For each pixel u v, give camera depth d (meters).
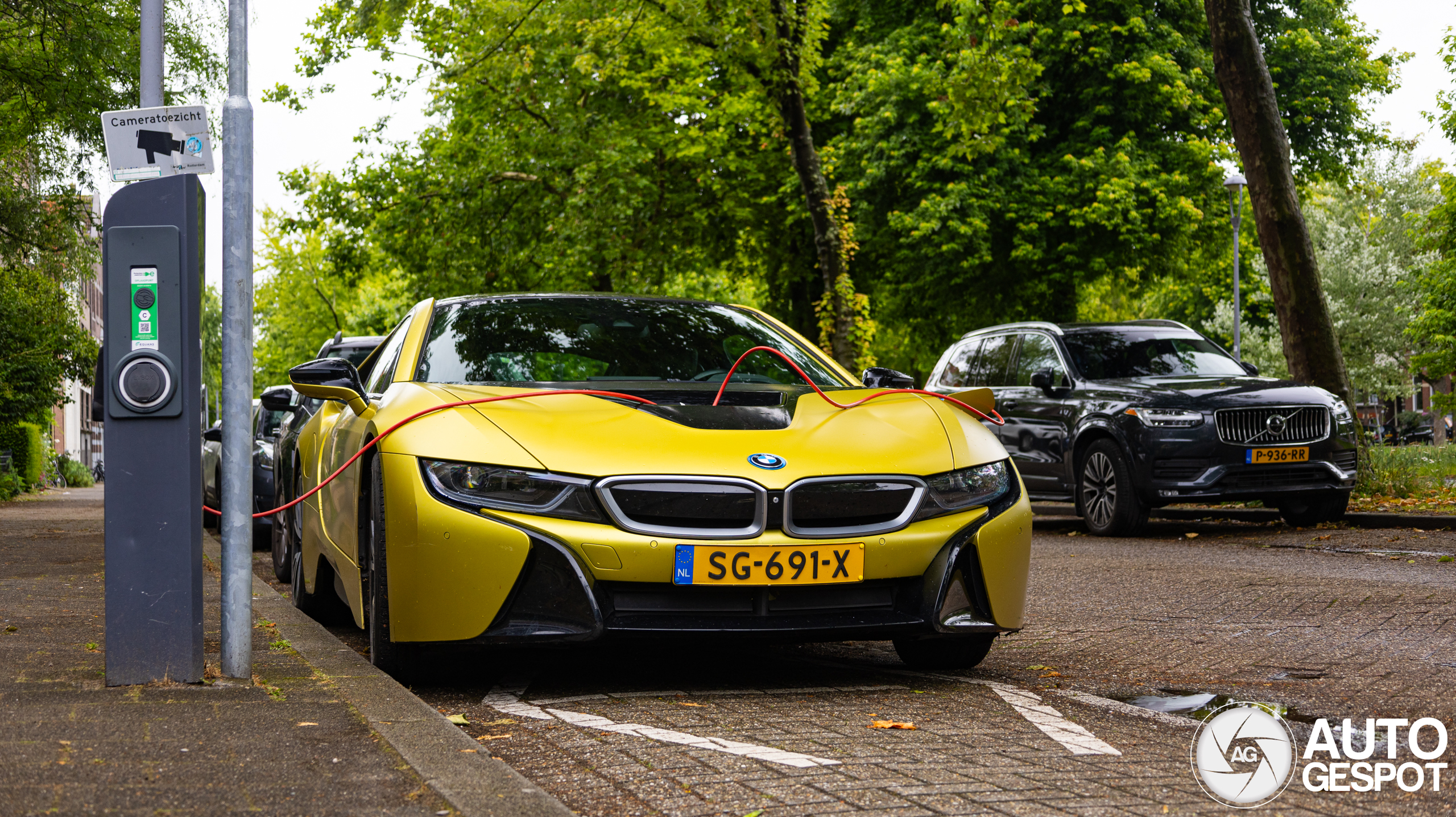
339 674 4.12
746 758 3.24
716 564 3.99
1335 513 11.60
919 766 3.14
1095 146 22.47
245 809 2.50
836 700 4.10
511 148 24.91
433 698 4.18
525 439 4.18
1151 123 22.92
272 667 4.24
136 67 17.84
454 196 25.69
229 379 3.96
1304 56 24.53
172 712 3.43
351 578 4.93
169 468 3.82
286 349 54.31
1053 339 12.91
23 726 3.23
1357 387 47.00
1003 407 13.06
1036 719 3.77
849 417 4.59
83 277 20.64
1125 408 11.42
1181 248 23.42
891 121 22.53
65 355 31.08
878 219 23.78
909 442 4.43
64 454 49.25
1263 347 44.53
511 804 2.56
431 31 24.59
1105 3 22.38
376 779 2.75
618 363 5.13
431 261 26.55
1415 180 45.34
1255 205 13.63
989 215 22.44
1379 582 7.36
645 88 24.28
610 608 4.01
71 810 2.47
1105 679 4.56
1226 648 5.23
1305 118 24.39
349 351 11.80
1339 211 47.47
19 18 17.39
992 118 17.23
